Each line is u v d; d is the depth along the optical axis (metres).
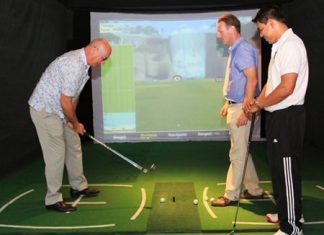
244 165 2.87
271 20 2.44
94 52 2.98
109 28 6.24
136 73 6.34
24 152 4.89
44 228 2.81
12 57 4.41
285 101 2.40
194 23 6.27
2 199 3.53
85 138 6.38
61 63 2.96
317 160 4.80
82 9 6.13
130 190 3.72
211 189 3.69
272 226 2.77
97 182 4.03
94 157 5.25
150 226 2.80
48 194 3.18
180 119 6.38
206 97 6.34
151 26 6.30
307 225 2.79
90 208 3.23
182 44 6.31
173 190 3.69
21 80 4.70
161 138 6.38
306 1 5.37
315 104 5.39
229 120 3.10
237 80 3.02
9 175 4.40
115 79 6.33
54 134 3.07
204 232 2.71
